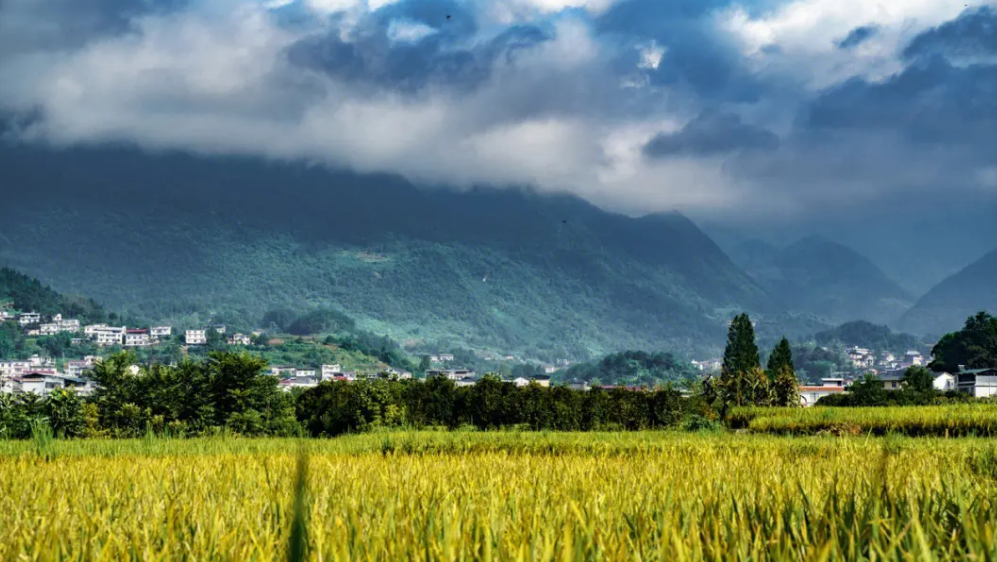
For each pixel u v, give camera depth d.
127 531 5.89
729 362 111.25
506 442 27.50
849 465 12.45
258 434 43.22
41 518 6.58
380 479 10.27
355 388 46.25
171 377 43.09
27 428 35.44
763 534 5.26
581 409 49.56
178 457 18.55
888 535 5.14
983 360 162.50
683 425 46.31
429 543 4.88
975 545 4.43
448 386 50.22
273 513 6.71
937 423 37.03
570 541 4.43
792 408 49.66
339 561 4.52
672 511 6.29
